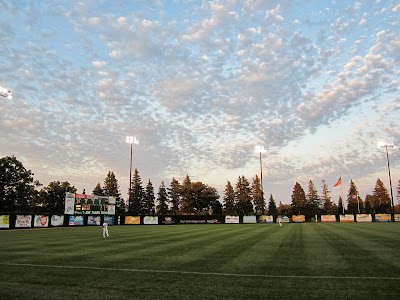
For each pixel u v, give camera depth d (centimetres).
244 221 6812
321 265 1167
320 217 6719
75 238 2564
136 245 1952
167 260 1316
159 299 753
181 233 3122
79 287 870
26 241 2288
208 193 9956
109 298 763
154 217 6519
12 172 7081
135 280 950
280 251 1572
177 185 11069
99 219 5800
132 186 10519
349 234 2638
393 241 2014
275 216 6825
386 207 10944
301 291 813
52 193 8681
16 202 7194
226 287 859
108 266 1185
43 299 761
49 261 1312
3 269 1137
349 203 11975
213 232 3212
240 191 10994
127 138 6875
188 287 862
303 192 11212
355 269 1085
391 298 746
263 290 826
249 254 1473
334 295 775
